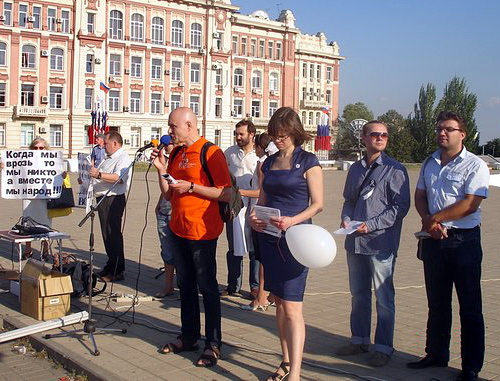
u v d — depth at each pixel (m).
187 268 5.19
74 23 49.00
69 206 9.08
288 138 4.43
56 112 48.91
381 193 4.93
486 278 8.77
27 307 6.31
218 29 57.50
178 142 5.06
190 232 4.97
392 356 5.20
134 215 16.69
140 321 6.16
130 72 52.50
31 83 47.66
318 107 69.12
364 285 5.19
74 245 10.98
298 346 4.27
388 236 4.94
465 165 4.53
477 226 4.62
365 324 5.23
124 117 52.34
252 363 4.98
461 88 76.31
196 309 5.28
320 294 7.53
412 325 6.15
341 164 53.34
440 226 4.54
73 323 5.99
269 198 4.53
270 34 62.78
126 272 8.68
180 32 55.25
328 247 4.07
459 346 5.49
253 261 7.08
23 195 7.66
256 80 62.19
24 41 47.09
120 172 7.89
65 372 4.93
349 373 4.75
